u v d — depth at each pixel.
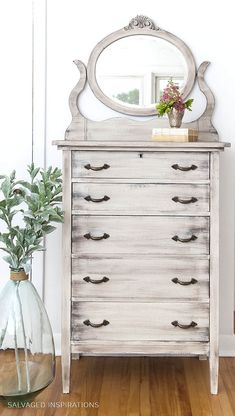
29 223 2.45
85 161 2.50
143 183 2.50
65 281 2.53
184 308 2.53
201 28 2.96
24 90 3.01
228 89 2.97
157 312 2.53
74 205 2.51
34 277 3.07
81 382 2.70
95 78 2.97
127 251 2.52
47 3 2.97
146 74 2.97
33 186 2.53
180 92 2.97
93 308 2.54
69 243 2.52
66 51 2.99
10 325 2.41
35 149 3.03
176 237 2.51
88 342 2.54
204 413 2.38
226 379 2.74
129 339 2.54
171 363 2.97
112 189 2.51
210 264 2.51
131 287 2.53
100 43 2.96
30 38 2.98
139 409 2.41
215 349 2.53
